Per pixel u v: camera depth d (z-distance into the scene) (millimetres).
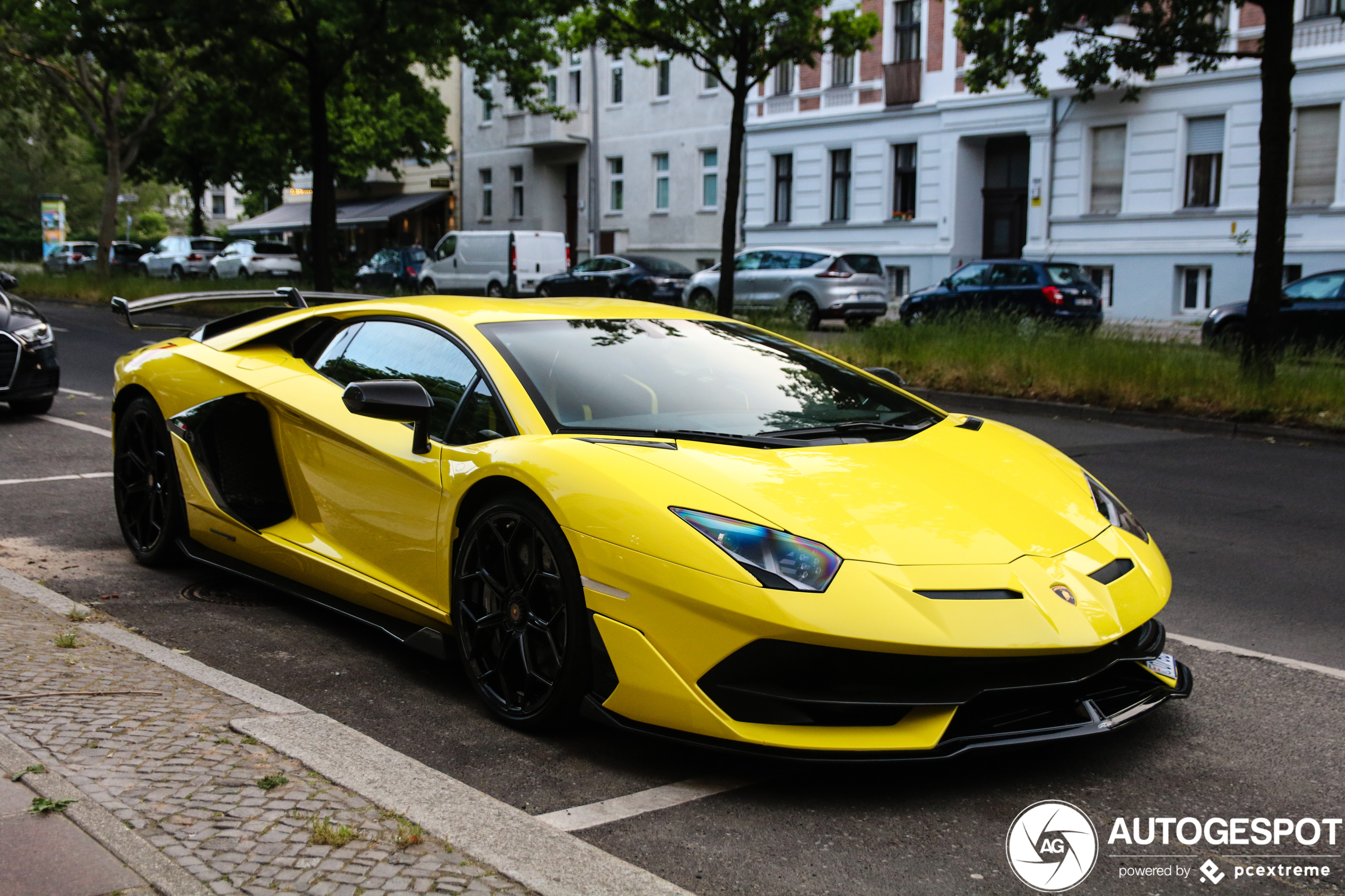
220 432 4719
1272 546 6125
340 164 39750
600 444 3305
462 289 30641
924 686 2832
